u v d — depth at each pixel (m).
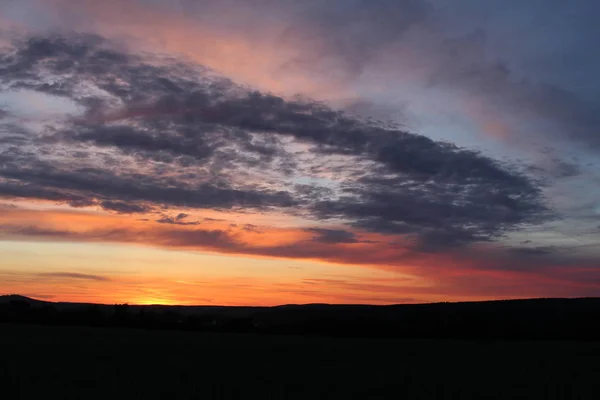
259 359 35.62
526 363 36.03
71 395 19.52
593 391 23.36
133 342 48.25
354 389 23.09
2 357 31.52
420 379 26.66
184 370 27.95
